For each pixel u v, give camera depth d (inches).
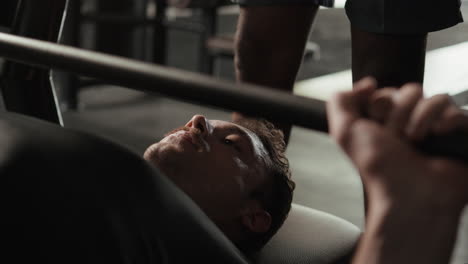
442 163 18.7
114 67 24.4
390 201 18.8
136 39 173.5
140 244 19.6
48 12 40.6
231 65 187.0
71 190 18.8
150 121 139.3
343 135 19.4
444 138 18.4
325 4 57.3
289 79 58.8
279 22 56.4
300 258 45.7
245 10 57.6
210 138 45.1
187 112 147.4
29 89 41.6
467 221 95.6
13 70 41.2
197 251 21.2
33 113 42.1
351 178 113.6
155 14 155.1
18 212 18.4
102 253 18.8
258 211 46.0
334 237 48.6
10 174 18.6
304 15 56.4
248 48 58.1
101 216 18.9
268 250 46.5
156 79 23.4
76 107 141.8
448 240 18.6
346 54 219.0
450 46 224.8
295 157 122.2
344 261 46.7
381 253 18.8
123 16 149.4
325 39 243.0
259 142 47.6
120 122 137.0
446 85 171.8
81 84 142.7
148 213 19.9
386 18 51.7
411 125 18.6
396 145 18.9
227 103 22.1
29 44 26.7
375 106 19.5
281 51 57.4
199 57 165.2
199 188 43.6
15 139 19.3
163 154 43.8
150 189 20.2
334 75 185.3
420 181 18.7
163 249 20.2
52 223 18.5
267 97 21.3
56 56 25.8
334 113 19.8
